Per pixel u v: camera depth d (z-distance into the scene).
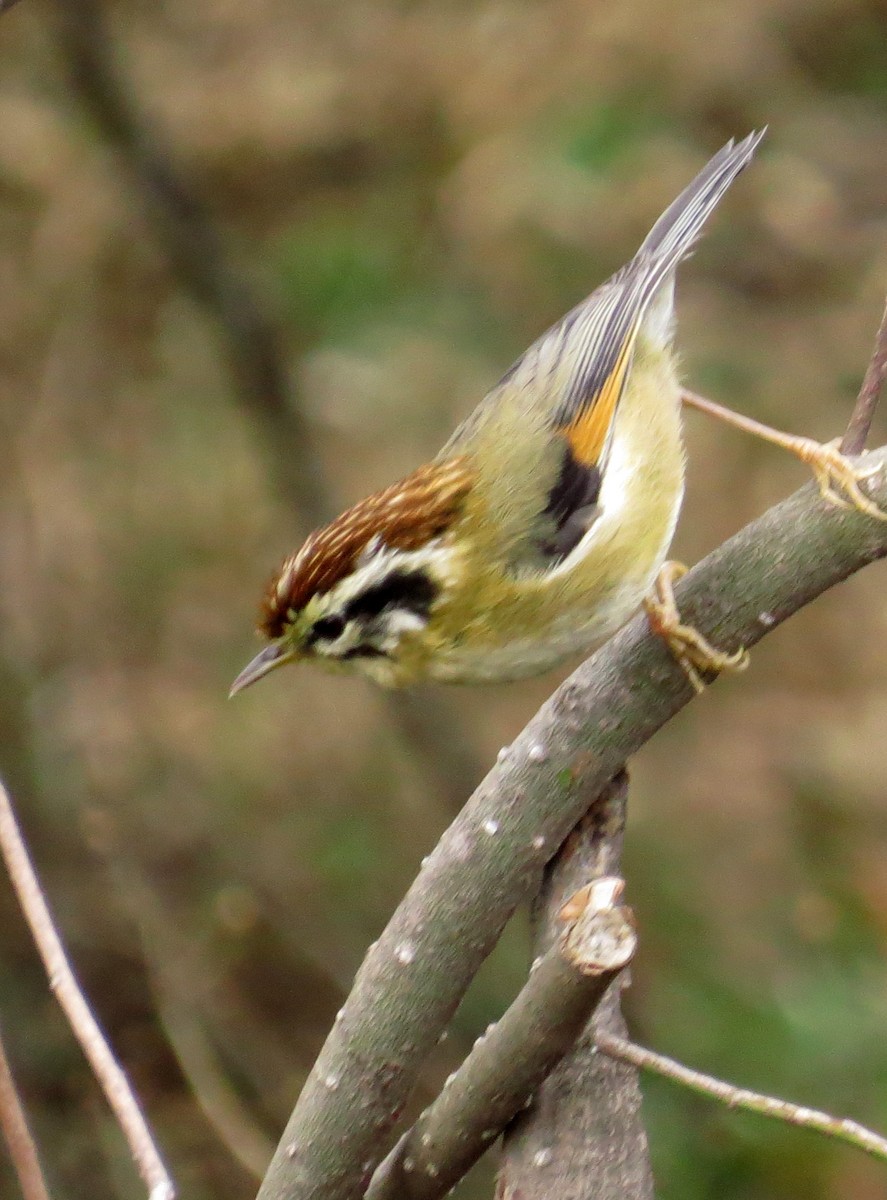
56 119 13.10
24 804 12.43
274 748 13.58
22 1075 11.77
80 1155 11.49
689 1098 11.22
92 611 13.38
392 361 13.08
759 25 13.53
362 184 13.19
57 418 13.48
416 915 4.96
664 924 12.61
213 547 13.85
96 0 12.14
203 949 12.29
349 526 6.81
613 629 7.29
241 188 13.28
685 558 13.17
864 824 13.41
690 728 14.14
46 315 13.40
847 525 5.05
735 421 7.62
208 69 13.09
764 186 13.66
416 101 12.80
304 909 12.80
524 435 7.18
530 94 12.70
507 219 12.52
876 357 5.20
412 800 13.62
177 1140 11.48
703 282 13.86
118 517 13.66
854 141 13.88
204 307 13.11
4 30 12.89
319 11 13.15
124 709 13.19
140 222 13.19
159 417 13.88
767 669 14.50
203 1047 11.48
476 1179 11.20
